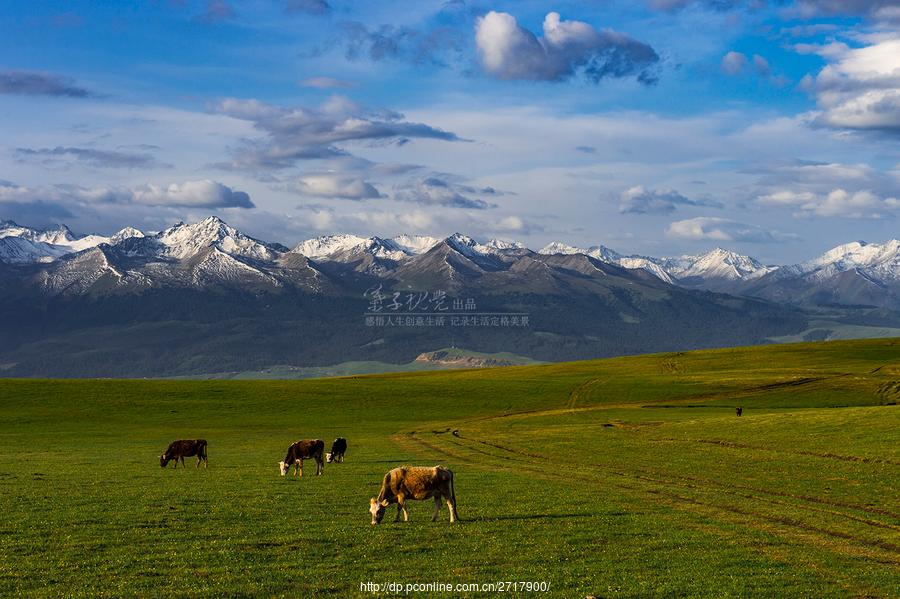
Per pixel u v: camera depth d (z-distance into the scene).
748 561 29.17
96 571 26.77
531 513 37.81
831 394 129.50
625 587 25.72
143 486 46.69
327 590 25.02
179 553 29.12
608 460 61.28
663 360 198.88
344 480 50.47
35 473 53.22
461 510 38.50
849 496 43.47
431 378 165.50
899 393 128.12
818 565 28.78
